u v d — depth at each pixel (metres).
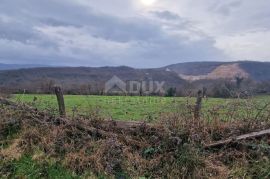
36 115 8.49
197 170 6.75
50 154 7.32
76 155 7.23
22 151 7.40
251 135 7.39
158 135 7.75
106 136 7.87
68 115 8.65
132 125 8.17
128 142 7.73
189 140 7.42
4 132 8.20
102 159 7.15
